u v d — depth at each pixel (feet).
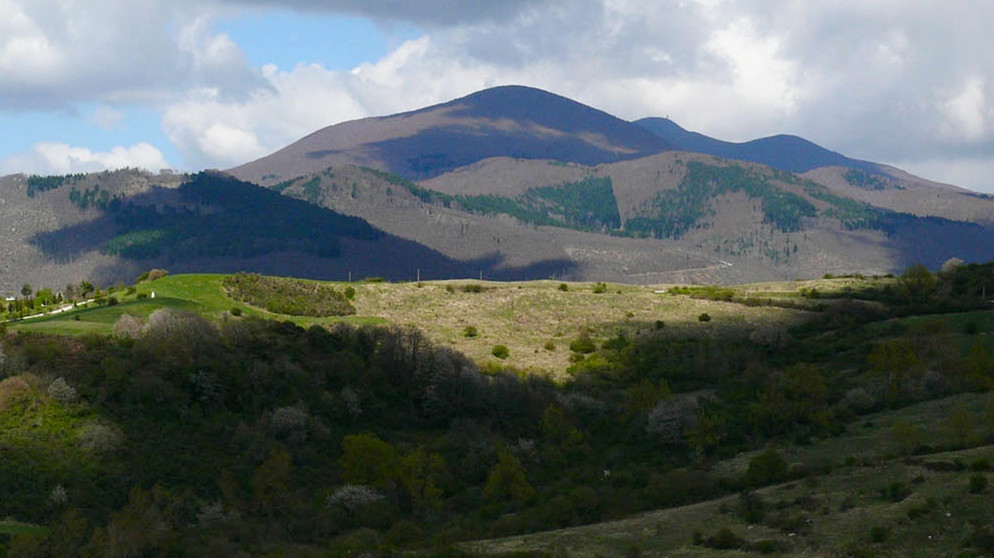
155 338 319.47
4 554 192.95
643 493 244.42
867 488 195.31
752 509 195.21
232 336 341.21
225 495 250.16
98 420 266.98
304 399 319.47
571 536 197.06
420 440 322.14
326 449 296.51
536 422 352.28
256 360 327.88
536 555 179.22
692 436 307.58
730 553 169.89
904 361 338.34
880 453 249.96
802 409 311.68
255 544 222.48
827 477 215.10
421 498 264.52
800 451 273.13
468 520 240.94
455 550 189.57
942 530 162.30
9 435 250.16
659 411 323.37
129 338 322.34
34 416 261.24
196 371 304.50
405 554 195.93
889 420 294.05
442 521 245.86
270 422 295.07
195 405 292.40
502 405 355.36
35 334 318.04
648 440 325.42
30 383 273.54
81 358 297.12
